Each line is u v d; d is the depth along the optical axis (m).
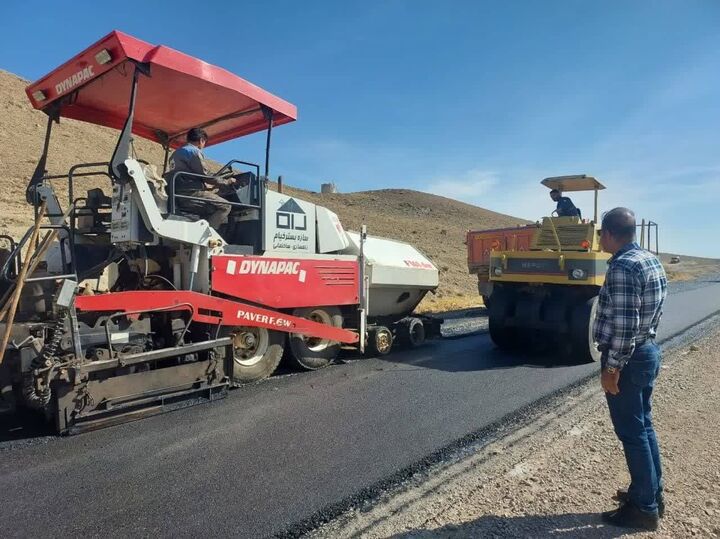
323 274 7.36
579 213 10.05
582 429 5.13
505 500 3.71
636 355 3.31
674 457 4.43
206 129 7.66
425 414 5.54
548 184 9.91
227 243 6.79
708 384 6.75
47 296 5.50
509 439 4.89
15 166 24.91
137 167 5.53
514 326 8.81
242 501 3.65
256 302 6.54
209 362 5.86
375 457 4.41
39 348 4.80
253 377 6.73
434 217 63.75
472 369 7.67
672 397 6.17
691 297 19.41
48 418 4.92
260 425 5.15
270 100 6.64
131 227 5.64
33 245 5.40
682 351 8.98
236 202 6.70
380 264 8.41
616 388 3.29
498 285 9.41
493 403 5.96
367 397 6.15
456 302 16.88
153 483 3.90
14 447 4.55
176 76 5.80
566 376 7.27
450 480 4.03
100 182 25.45
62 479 3.95
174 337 5.90
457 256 32.09
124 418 5.16
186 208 6.27
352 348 8.41
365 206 66.25
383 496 3.77
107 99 6.53
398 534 3.28
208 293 6.12
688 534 3.25
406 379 7.03
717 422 5.29
